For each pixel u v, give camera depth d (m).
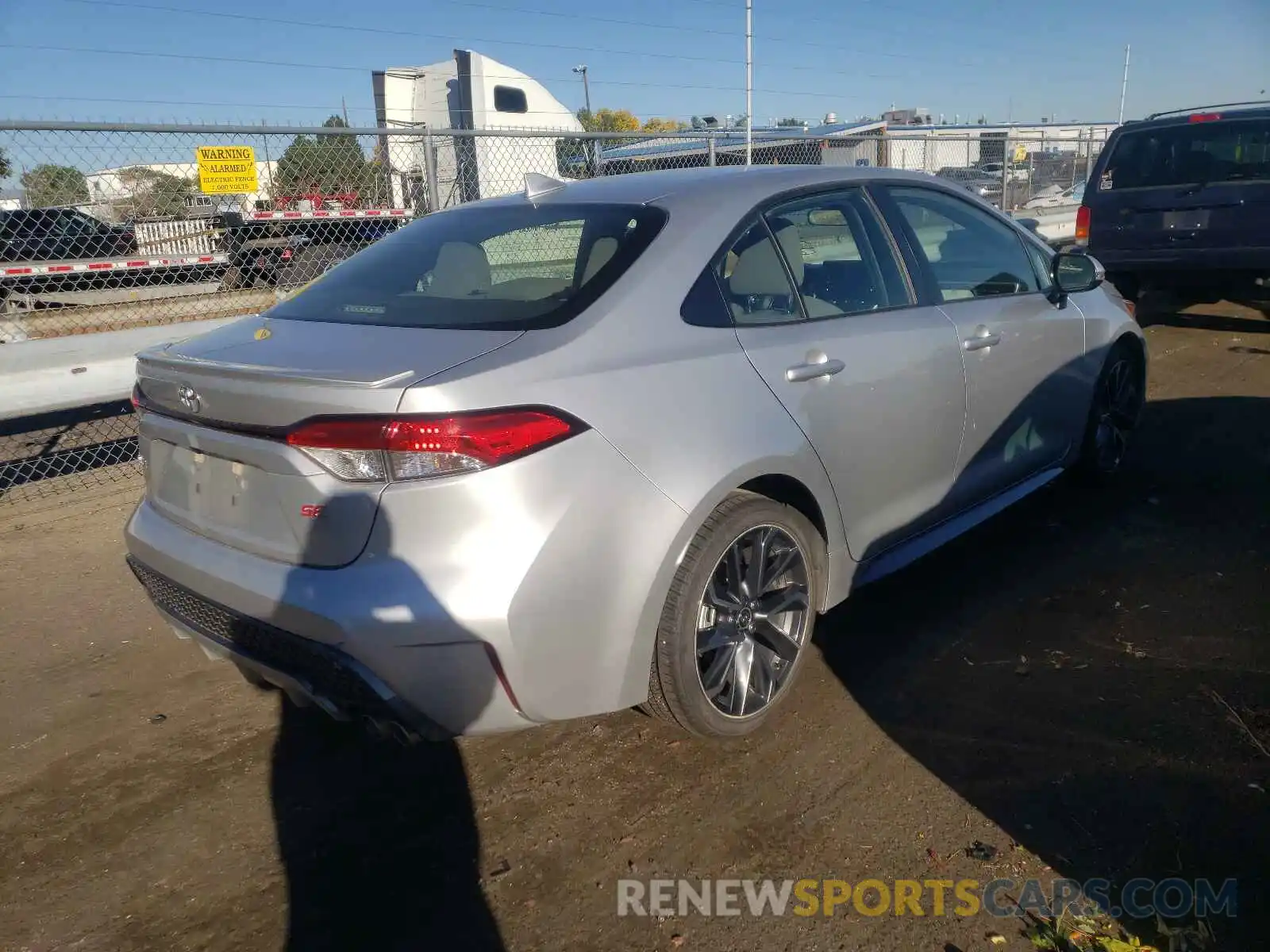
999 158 13.95
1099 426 4.91
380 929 2.45
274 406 2.46
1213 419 6.30
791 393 3.05
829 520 3.23
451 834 2.78
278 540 2.55
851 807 2.80
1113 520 4.72
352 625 2.37
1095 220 9.12
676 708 2.86
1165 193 8.62
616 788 2.94
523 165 9.59
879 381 3.37
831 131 16.42
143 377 2.91
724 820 2.77
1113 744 3.00
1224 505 4.84
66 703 3.55
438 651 2.39
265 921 2.49
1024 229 4.57
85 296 8.30
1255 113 8.23
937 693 3.34
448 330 2.72
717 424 2.80
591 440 2.53
